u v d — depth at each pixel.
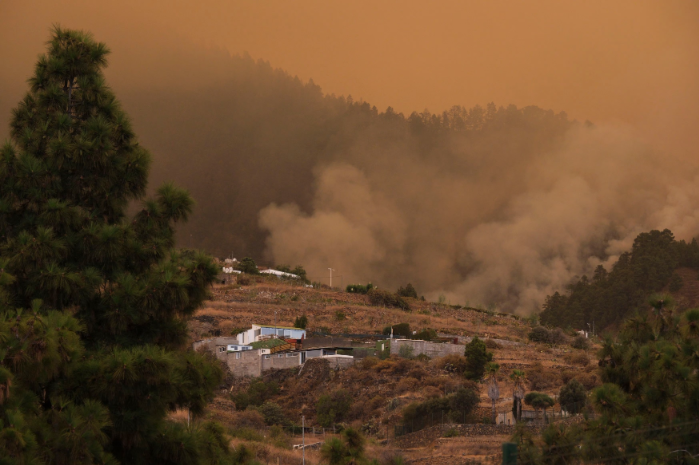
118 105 52.81
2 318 38.09
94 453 37.66
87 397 40.22
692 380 48.66
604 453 46.72
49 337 37.69
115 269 47.88
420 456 136.00
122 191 50.38
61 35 52.38
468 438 144.50
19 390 37.31
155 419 42.62
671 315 56.44
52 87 50.34
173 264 48.84
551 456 47.88
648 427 47.81
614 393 49.66
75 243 46.59
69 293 44.31
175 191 52.72
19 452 33.03
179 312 48.59
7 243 45.16
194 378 47.59
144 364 40.69
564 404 164.38
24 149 48.84
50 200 46.19
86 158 48.16
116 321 45.47
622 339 56.78
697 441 46.66
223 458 48.84
